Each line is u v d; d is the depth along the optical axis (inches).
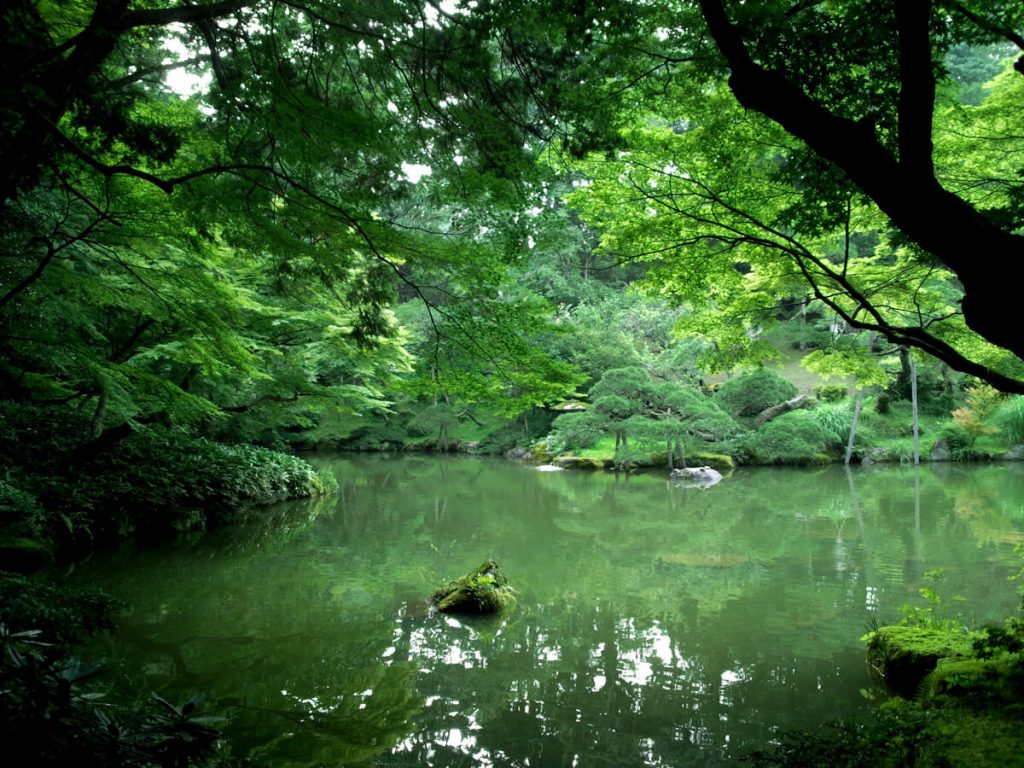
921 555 360.2
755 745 165.3
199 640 238.8
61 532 354.9
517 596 299.1
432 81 187.2
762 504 565.3
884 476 741.3
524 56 182.2
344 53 193.0
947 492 608.1
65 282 265.1
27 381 322.3
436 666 217.3
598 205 253.8
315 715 182.1
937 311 300.8
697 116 207.8
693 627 253.9
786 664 216.4
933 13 138.6
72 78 151.0
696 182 228.7
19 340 285.6
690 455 851.4
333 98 207.9
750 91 117.9
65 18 184.7
